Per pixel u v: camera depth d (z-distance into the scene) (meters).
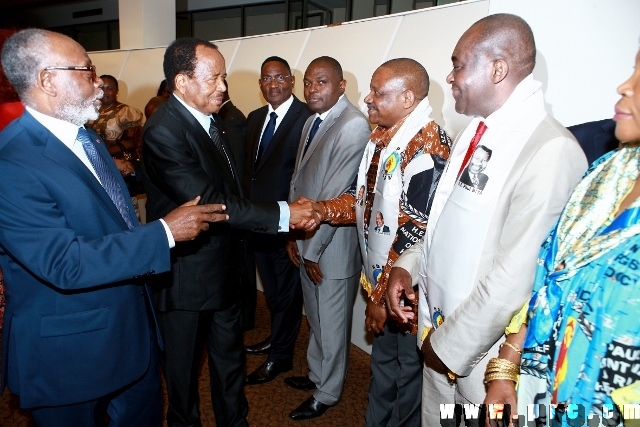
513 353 1.10
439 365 1.29
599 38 1.86
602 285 0.84
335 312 2.18
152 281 1.78
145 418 1.63
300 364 2.76
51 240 1.23
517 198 1.12
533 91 1.19
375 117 1.78
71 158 1.31
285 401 2.38
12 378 1.34
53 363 1.31
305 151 2.42
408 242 1.58
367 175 1.83
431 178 1.56
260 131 2.83
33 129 1.29
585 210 0.95
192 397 1.92
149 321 1.61
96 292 1.36
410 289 1.48
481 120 1.29
